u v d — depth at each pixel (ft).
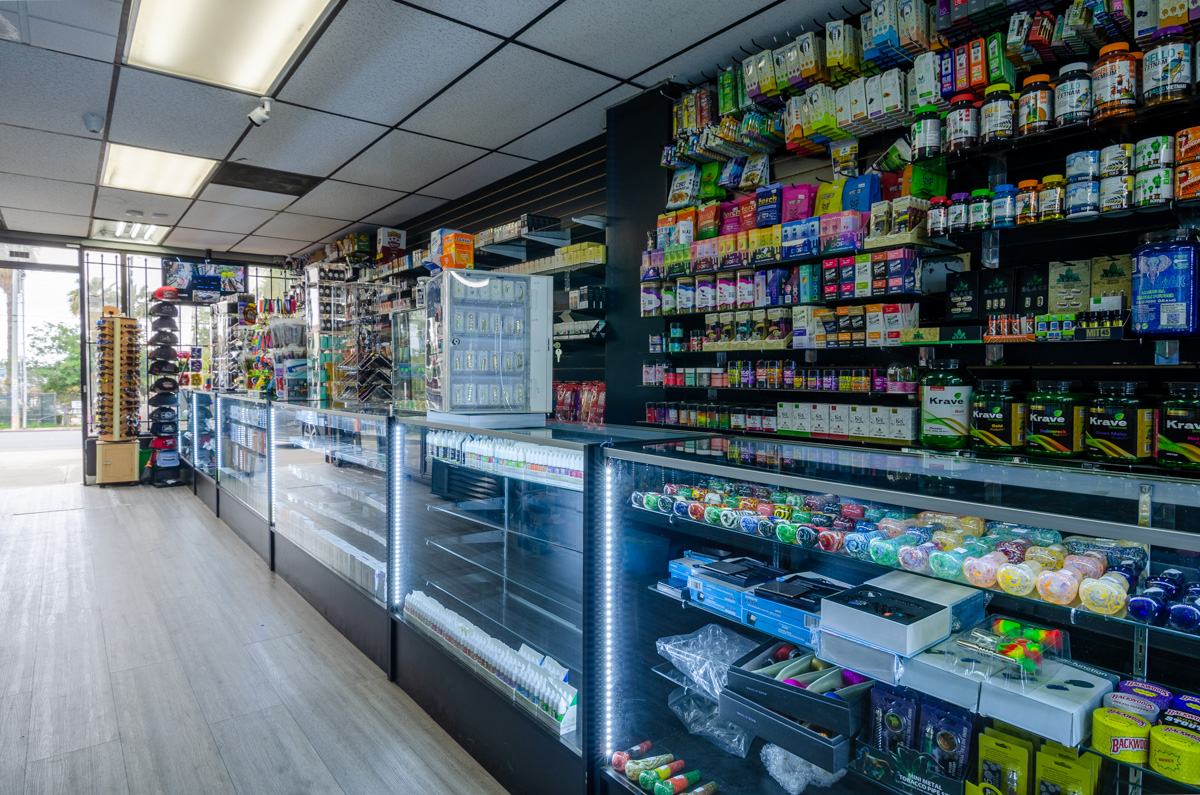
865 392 9.66
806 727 5.14
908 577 5.25
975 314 8.59
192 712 8.39
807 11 10.27
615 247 14.23
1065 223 7.52
